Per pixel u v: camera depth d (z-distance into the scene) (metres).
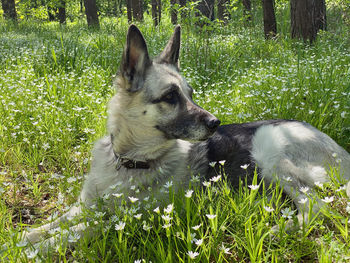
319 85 1.54
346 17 3.58
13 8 6.00
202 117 0.95
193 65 2.16
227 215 0.83
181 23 2.35
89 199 0.98
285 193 0.96
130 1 5.91
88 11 5.38
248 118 1.39
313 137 1.01
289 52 2.35
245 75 2.01
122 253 0.79
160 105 0.95
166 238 0.83
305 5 2.75
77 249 0.78
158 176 0.97
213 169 1.04
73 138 1.37
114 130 0.98
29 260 0.79
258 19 4.21
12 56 2.28
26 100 1.53
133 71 0.95
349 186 0.88
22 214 1.01
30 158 1.22
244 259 0.78
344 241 0.80
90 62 2.22
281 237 0.77
